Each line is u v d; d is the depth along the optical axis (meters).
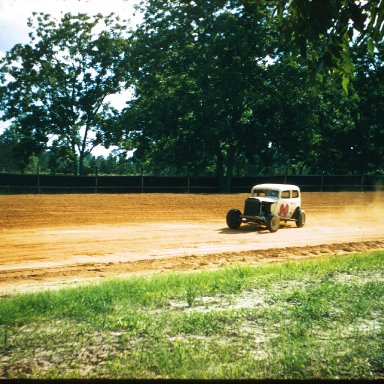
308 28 4.44
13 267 13.38
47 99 57.19
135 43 52.25
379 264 11.41
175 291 8.53
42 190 35.81
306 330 6.08
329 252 16.42
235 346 5.54
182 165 49.72
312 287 8.68
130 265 13.72
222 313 6.90
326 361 5.06
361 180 44.78
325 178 44.31
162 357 5.09
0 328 6.32
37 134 55.91
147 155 55.06
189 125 45.53
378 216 30.09
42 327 6.38
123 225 22.56
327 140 57.28
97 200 28.02
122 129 52.69
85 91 56.94
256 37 43.47
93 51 55.72
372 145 56.22
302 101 44.03
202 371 4.75
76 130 57.09
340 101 47.91
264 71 45.28
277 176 44.22
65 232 20.14
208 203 29.94
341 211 31.62
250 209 21.94
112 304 7.54
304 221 23.77
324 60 4.75
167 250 16.59
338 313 6.91
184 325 6.34
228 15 42.91
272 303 7.68
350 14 4.54
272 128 46.28
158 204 28.28
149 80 48.06
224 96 43.12
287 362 4.94
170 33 45.88
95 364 5.04
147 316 6.79
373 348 5.42
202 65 43.62
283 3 5.07
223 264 14.00
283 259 14.91
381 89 48.72
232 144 47.34
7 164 101.38
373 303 7.45
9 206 24.62
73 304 7.39
